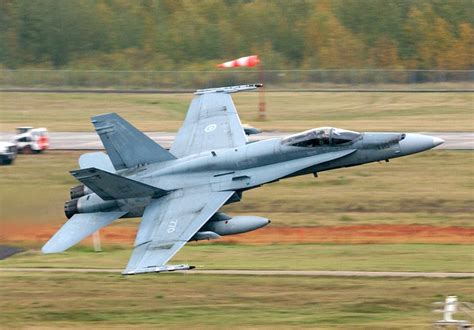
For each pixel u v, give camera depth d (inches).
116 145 5324.8
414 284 4975.4
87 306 4803.2
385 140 5034.5
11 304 4877.0
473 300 4658.0
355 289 4916.3
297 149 5064.0
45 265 5777.6
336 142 5044.3
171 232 4751.5
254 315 4503.0
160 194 5162.4
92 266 5728.3
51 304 4859.7
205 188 5093.5
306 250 5989.2
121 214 5246.1
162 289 5098.4
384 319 4340.6
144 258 4537.4
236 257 5831.7
